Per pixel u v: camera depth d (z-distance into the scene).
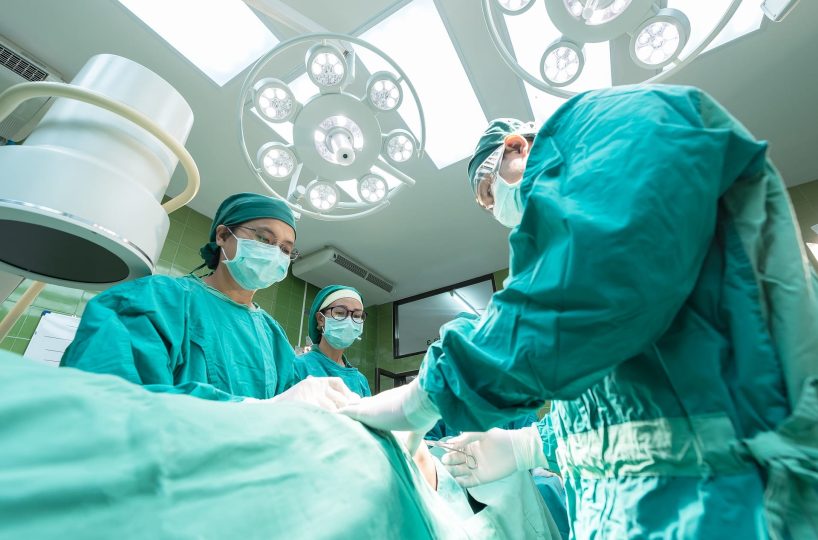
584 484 0.70
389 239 4.29
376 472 0.54
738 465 0.46
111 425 0.33
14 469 0.26
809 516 0.40
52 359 2.51
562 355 0.48
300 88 2.56
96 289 0.98
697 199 0.47
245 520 0.36
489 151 1.21
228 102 2.67
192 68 2.48
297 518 0.40
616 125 0.55
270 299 4.29
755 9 2.30
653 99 0.55
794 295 0.47
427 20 2.29
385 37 2.36
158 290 1.06
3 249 0.85
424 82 2.61
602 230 0.46
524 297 0.53
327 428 0.55
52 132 0.79
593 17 1.46
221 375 1.09
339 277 4.78
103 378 0.38
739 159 0.51
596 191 0.51
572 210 0.50
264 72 2.48
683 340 0.52
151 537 0.30
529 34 2.27
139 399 0.38
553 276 0.50
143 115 0.83
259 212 1.41
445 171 3.35
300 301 4.62
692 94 0.56
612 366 0.50
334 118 1.66
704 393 0.49
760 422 0.45
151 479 0.32
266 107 1.64
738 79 2.63
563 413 0.78
